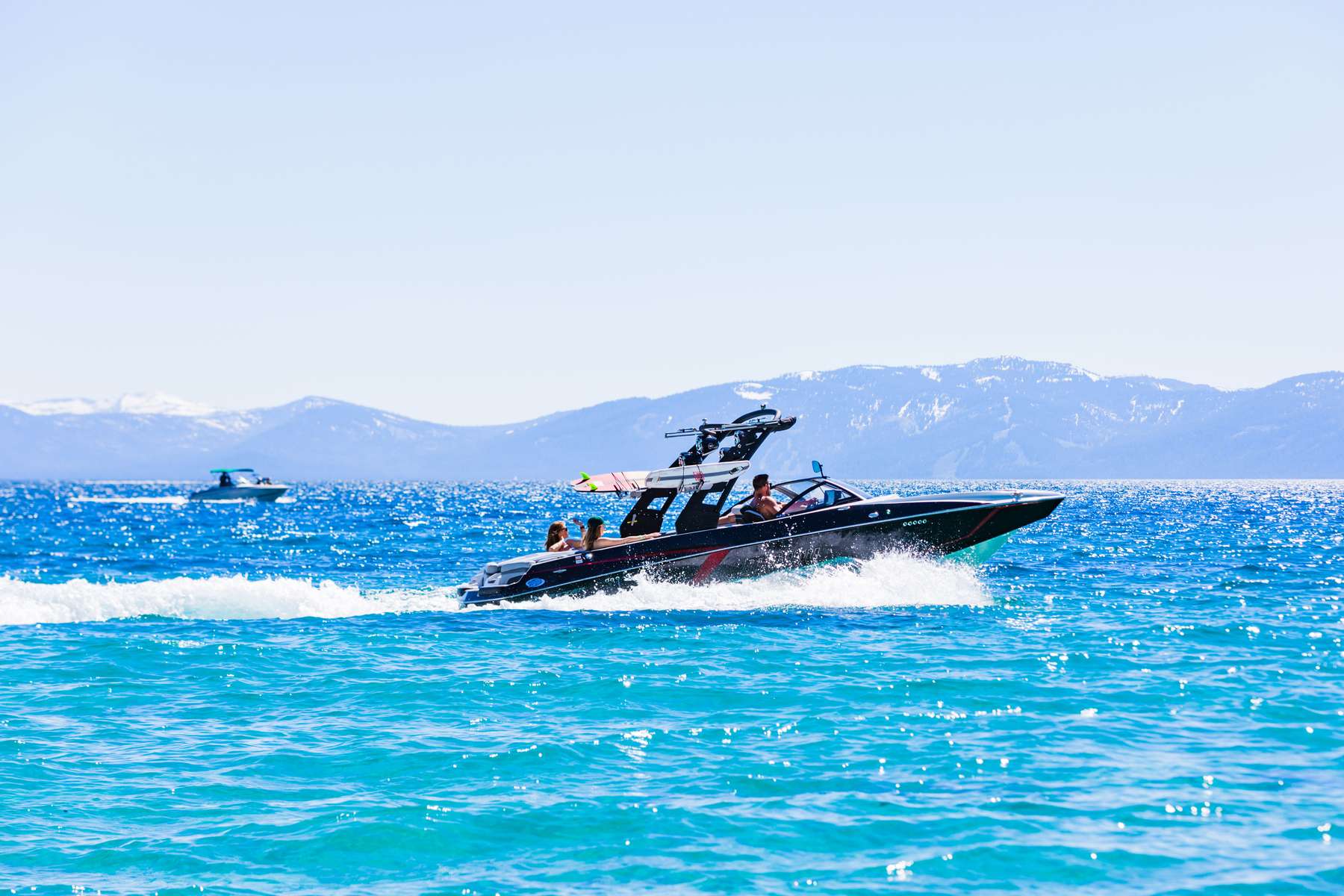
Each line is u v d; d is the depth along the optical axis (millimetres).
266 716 25812
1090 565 65625
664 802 19500
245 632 37656
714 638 36062
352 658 32906
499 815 18922
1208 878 16219
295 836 18031
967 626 38469
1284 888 15883
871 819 18641
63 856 17172
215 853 17359
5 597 41469
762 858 17125
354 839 17844
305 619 40781
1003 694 27422
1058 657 32125
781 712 25781
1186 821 18406
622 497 44219
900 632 37031
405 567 73812
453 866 16906
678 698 27297
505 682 29203
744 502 46344
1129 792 19812
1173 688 27938
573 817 18812
